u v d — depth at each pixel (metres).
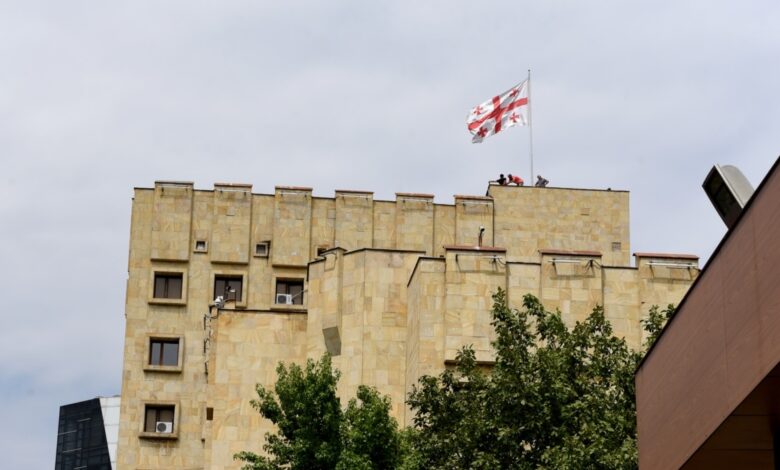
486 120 158.62
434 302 119.69
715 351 58.41
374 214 161.50
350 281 126.56
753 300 54.81
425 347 118.88
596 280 121.56
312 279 128.75
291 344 129.12
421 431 104.00
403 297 125.75
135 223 161.00
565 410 100.38
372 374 124.06
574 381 102.75
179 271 160.00
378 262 126.19
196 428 157.50
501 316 105.94
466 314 119.62
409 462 99.94
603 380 103.44
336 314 125.88
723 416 57.44
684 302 62.34
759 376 54.00
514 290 120.56
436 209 161.12
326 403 103.12
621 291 121.56
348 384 124.25
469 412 102.62
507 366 103.12
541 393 101.12
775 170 53.47
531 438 100.75
